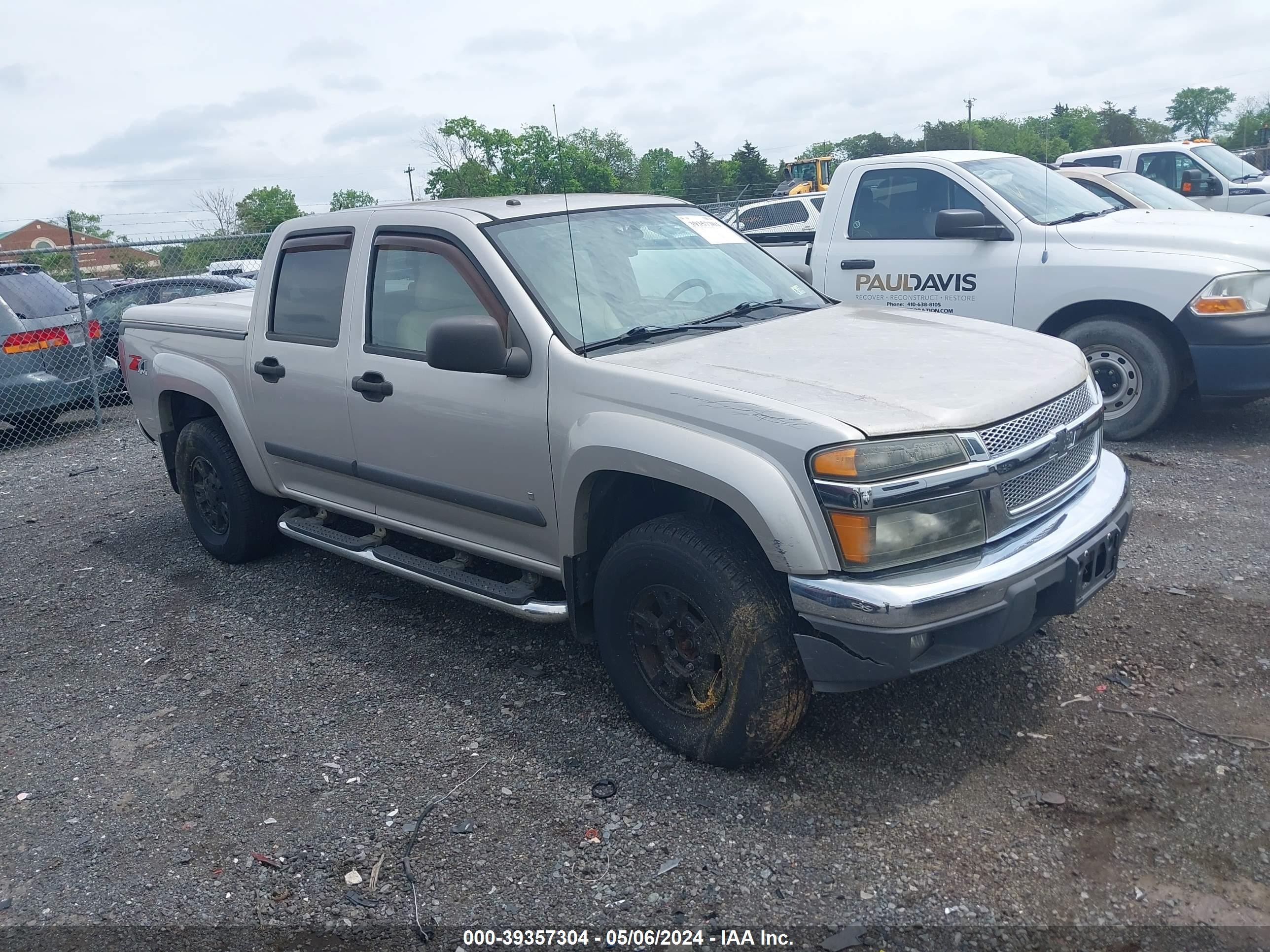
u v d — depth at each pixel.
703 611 3.29
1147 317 6.73
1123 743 3.41
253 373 5.06
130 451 9.31
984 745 3.46
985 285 7.14
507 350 3.72
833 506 2.94
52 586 5.75
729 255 4.64
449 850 3.15
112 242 10.88
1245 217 7.43
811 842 3.04
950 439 3.01
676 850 3.05
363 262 4.47
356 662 4.48
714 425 3.18
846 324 4.09
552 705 3.97
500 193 5.70
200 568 5.83
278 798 3.50
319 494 5.00
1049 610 3.25
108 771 3.76
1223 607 4.27
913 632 2.89
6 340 9.68
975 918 2.71
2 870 3.23
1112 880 2.80
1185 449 6.62
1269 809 3.03
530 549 3.96
